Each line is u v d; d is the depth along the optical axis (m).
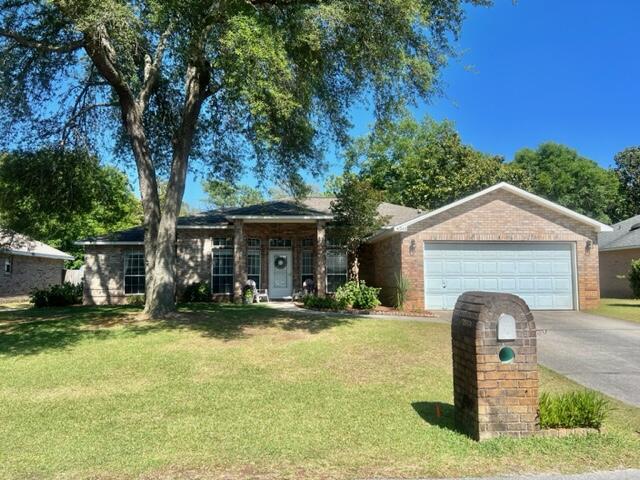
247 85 10.48
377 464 4.63
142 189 15.12
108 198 19.42
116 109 17.42
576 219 17.91
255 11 11.38
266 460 4.75
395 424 5.81
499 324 5.21
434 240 17.61
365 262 22.66
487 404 5.18
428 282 17.64
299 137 15.16
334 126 15.04
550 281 17.83
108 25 10.65
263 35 10.28
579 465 4.57
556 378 8.05
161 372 8.61
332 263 22.34
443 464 4.61
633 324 13.98
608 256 27.14
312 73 12.09
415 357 9.61
